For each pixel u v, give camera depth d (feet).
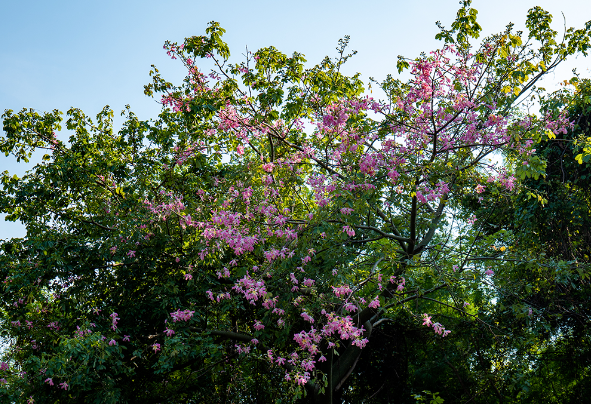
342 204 24.99
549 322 35.63
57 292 34.76
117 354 30.78
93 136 38.83
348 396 41.81
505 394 38.09
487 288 36.60
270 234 26.73
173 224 33.17
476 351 37.42
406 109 26.96
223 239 26.16
